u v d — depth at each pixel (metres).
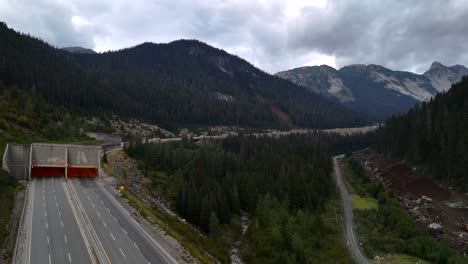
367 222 81.31
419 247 66.69
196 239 62.81
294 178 91.75
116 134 156.75
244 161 117.81
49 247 44.97
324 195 99.31
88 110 175.88
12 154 82.19
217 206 78.06
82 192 71.69
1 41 184.38
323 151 147.75
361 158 160.38
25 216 55.25
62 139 115.19
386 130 161.38
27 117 116.88
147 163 105.56
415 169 118.12
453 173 100.12
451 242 70.06
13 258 41.50
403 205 93.25
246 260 63.44
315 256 63.75
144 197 78.62
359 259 64.19
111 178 84.31
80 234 49.88
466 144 100.06
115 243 48.06
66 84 174.38
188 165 108.38
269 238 68.19
